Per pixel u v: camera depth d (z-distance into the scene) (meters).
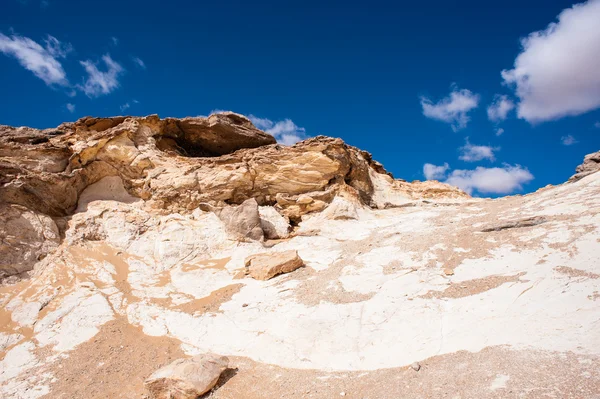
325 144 26.17
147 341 13.39
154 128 26.17
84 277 17.94
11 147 21.66
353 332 11.76
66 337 13.84
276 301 14.73
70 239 20.28
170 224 22.58
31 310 15.54
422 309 12.19
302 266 18.02
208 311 14.91
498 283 12.62
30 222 19.78
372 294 13.75
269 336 12.45
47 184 21.45
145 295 16.80
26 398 10.69
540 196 22.52
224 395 9.61
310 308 13.59
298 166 25.97
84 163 23.95
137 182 24.70
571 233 14.66
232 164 25.94
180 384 9.54
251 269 17.94
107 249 20.52
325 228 23.52
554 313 10.07
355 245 19.83
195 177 24.91
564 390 6.90
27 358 12.80
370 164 33.50
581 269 11.94
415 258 16.02
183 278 18.28
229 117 27.95
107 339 13.59
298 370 10.50
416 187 33.47
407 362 9.89
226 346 12.45
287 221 24.84
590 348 8.10
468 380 8.09
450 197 32.00
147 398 10.09
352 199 26.12
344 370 10.16
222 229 22.55
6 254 18.20
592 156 25.05
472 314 11.27
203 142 28.00
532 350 8.66
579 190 20.62
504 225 17.03
